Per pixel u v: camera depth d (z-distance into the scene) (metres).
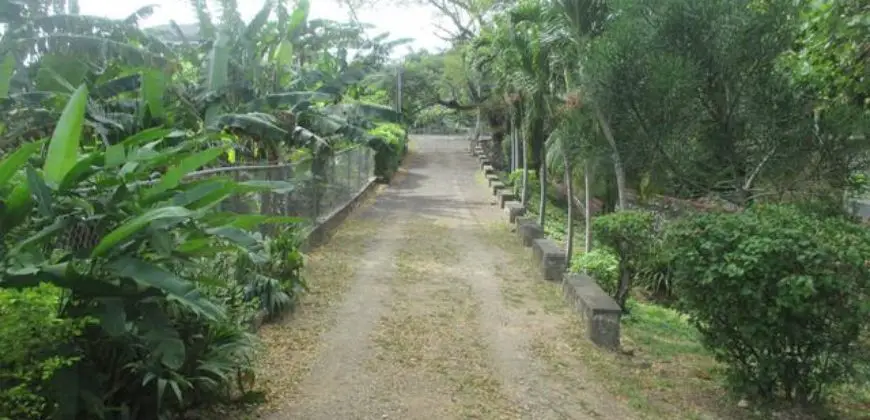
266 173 10.40
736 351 6.09
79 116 3.88
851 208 8.95
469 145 45.16
